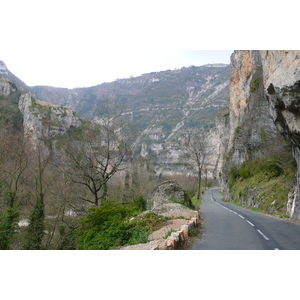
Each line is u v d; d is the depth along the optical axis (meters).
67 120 77.50
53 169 31.16
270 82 15.12
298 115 14.02
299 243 10.20
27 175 31.69
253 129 40.28
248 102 47.00
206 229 14.06
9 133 32.72
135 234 11.92
